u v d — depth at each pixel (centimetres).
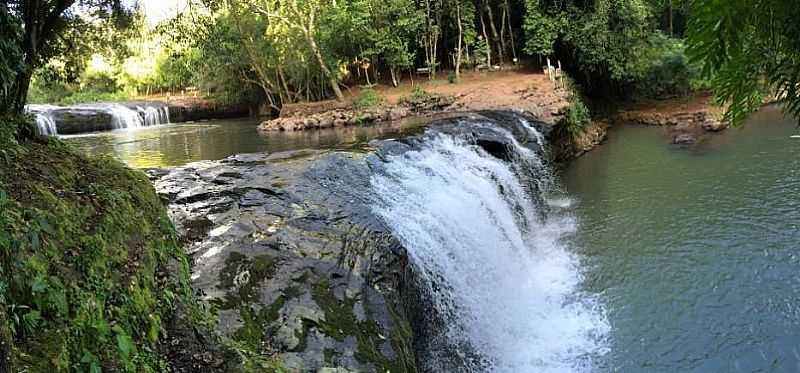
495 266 766
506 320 701
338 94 1867
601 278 794
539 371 609
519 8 2209
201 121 2203
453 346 599
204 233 525
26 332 211
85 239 282
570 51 1995
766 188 1049
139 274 309
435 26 2012
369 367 388
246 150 1242
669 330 655
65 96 2706
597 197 1134
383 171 800
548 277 816
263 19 1961
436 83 1988
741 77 99
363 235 555
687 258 816
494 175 995
